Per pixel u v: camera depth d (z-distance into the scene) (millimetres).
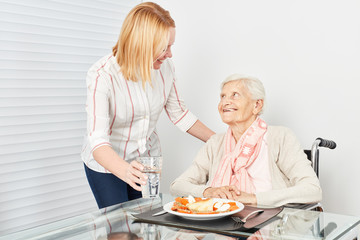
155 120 1885
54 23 2340
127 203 1379
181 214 1134
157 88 1814
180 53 2561
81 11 2459
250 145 1663
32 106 2268
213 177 1728
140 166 1301
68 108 2438
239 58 2293
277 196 1418
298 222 1101
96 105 1582
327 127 2002
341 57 1945
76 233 1066
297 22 2074
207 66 2434
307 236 983
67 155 2453
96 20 2543
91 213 1271
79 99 2488
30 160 2283
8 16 2150
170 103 1981
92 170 1790
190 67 2514
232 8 2305
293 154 1615
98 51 2576
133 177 1325
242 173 1651
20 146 2238
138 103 1728
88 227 1117
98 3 2535
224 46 2352
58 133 2398
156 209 1269
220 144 1784
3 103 2154
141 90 1734
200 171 1788
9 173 2207
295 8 2076
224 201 1289
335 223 1087
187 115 2008
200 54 2461
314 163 1612
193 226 1074
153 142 1972
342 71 1946
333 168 1993
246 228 1039
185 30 2525
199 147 2496
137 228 1088
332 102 1982
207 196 1483
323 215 1170
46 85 2324
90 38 2523
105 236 1028
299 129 2092
